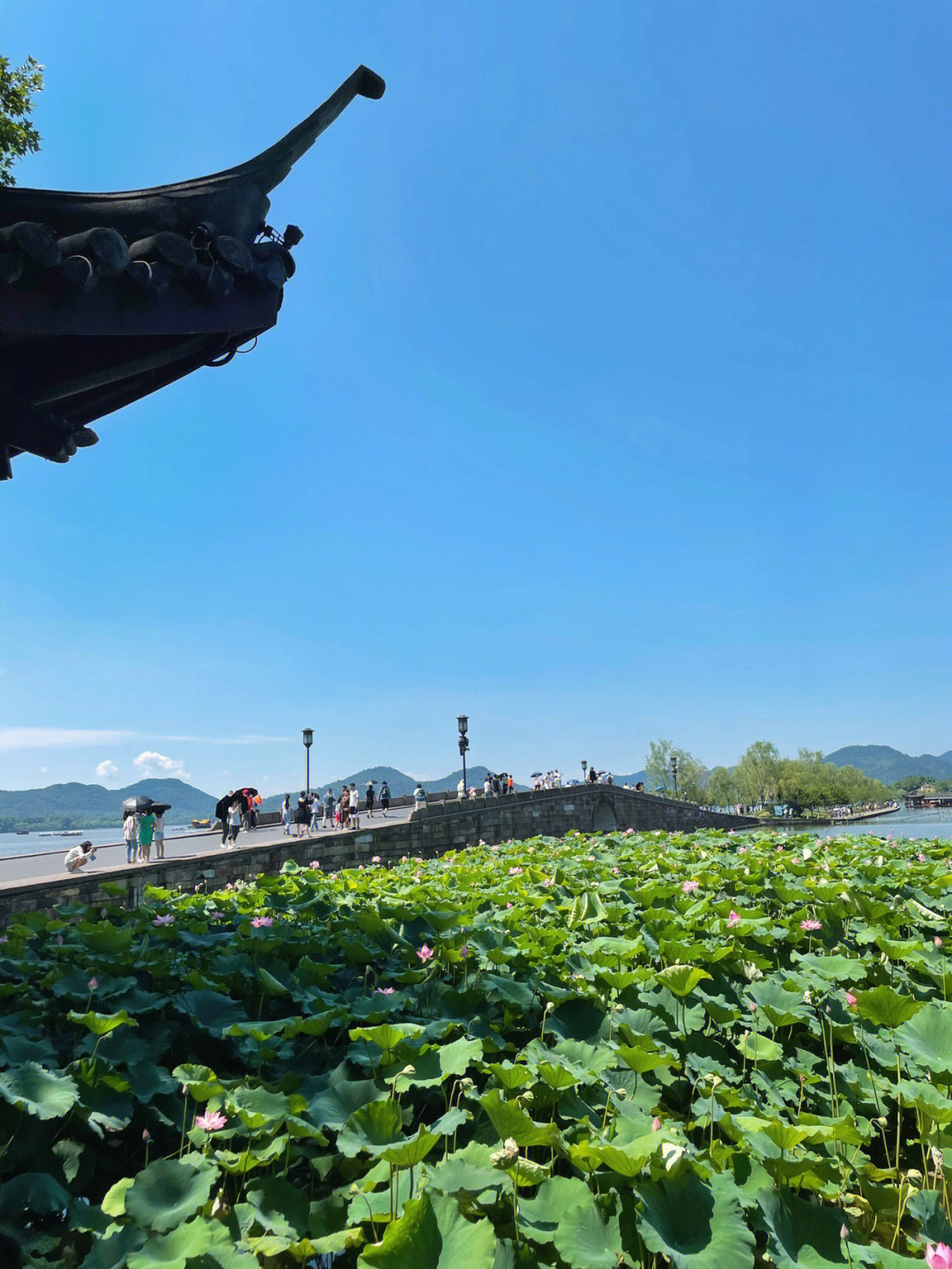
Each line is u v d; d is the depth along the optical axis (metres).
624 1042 4.10
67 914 7.78
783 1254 2.46
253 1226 2.74
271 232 7.29
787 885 7.35
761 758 114.19
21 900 13.52
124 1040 3.93
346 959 5.60
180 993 4.61
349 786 32.41
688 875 8.66
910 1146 3.75
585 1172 2.86
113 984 4.66
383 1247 2.25
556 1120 3.49
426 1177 2.81
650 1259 2.49
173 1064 4.18
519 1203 2.62
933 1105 3.07
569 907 6.79
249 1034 3.80
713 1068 3.87
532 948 5.23
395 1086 3.24
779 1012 3.98
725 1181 2.70
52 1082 3.24
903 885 7.64
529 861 11.14
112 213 5.91
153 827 20.19
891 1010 3.78
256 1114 2.94
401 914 6.37
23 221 5.55
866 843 12.41
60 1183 3.06
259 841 26.98
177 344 7.15
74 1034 4.31
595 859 10.50
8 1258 2.57
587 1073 3.48
